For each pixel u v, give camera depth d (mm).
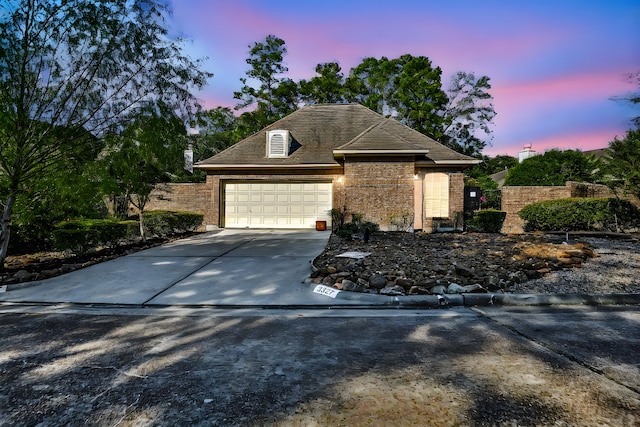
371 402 2438
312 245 9602
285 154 14578
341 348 3461
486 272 6199
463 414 2277
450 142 30422
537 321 4293
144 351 3412
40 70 6992
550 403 2398
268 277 6535
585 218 12188
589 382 2695
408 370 2939
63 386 2699
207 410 2355
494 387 2631
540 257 7211
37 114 6984
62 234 7840
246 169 14508
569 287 5562
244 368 3010
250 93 31281
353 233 11156
